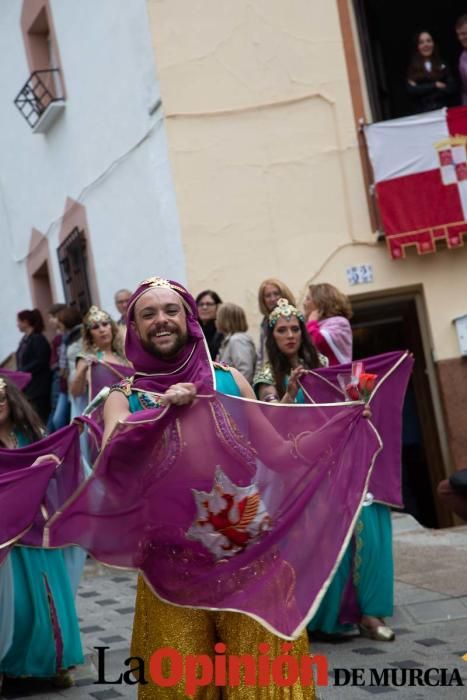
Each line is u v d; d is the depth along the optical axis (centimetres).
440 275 1027
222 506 341
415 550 775
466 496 691
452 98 1093
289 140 1039
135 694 491
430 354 1040
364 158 1031
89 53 1191
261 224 1034
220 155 1039
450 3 1152
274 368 574
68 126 1286
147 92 1069
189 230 1035
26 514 455
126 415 347
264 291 732
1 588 512
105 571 825
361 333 1073
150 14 1045
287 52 1041
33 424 549
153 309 350
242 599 334
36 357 1138
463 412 1022
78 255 1312
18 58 1428
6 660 518
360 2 1045
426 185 1010
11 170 1527
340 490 353
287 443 351
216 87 1041
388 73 1138
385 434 574
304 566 343
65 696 500
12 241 1585
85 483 330
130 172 1134
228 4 1041
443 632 555
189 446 339
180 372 355
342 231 1033
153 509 340
